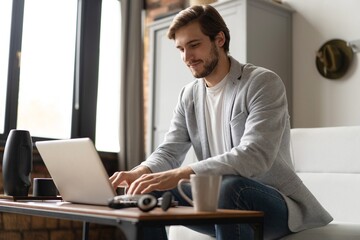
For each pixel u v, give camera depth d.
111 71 4.32
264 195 1.56
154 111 3.92
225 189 1.48
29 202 1.54
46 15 3.96
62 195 1.54
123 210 1.19
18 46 3.73
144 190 1.35
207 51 1.75
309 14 3.55
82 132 4.07
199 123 1.89
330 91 3.39
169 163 1.86
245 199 1.50
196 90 1.92
